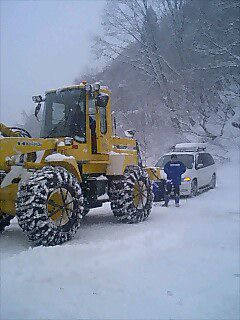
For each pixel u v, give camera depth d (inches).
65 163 257.9
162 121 1070.4
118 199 299.6
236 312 132.1
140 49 1109.1
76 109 291.0
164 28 1175.6
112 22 1131.9
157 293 148.9
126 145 345.4
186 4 1099.9
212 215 327.9
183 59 1050.1
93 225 294.5
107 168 310.7
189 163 512.7
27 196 225.8
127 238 237.6
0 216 272.1
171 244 219.8
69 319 127.8
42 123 301.6
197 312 132.3
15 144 243.0
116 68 1317.7
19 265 183.0
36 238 225.9
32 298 145.0
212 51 902.4
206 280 162.7
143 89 1171.9
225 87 986.7
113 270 175.0
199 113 949.8
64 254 199.9
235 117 917.8
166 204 401.4
